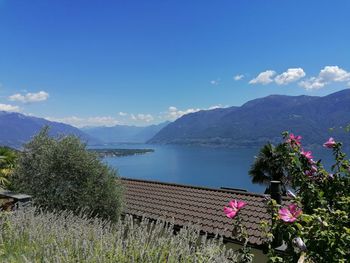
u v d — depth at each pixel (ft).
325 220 8.70
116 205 33.81
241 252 10.16
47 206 28.07
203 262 12.60
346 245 8.27
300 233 8.40
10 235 15.51
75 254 13.60
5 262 13.10
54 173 30.91
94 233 15.85
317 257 8.45
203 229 37.96
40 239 14.98
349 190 10.79
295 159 11.48
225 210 10.21
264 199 9.63
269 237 9.14
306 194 10.82
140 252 13.02
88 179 31.83
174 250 13.24
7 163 39.45
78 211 30.30
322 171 11.31
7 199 23.93
